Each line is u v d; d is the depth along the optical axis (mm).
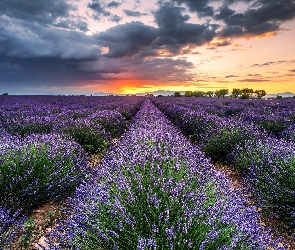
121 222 2299
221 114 13414
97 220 2447
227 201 2576
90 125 7793
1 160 3947
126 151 4395
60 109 16297
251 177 4406
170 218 2365
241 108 15797
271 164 3967
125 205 2564
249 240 2113
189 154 4020
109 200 2646
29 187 3678
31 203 3693
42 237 3059
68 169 4445
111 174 3451
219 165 6121
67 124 8133
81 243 2299
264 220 3479
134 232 2178
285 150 4254
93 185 3301
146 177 3107
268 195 3721
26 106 17688
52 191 3975
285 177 3635
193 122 9992
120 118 11867
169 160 3523
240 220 2283
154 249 1890
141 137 5477
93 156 6691
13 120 9094
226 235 2082
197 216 2303
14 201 3594
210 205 2607
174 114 14516
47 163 4254
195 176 3086
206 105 20469
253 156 4828
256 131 6453
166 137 5312
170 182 2707
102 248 2246
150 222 2295
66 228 2588
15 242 2932
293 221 3230
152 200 2418
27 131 7961
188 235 2105
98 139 7203
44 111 14125
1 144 4602
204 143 7254
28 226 3209
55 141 5297
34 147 4656
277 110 13523
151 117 11078
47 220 3430
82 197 3129
